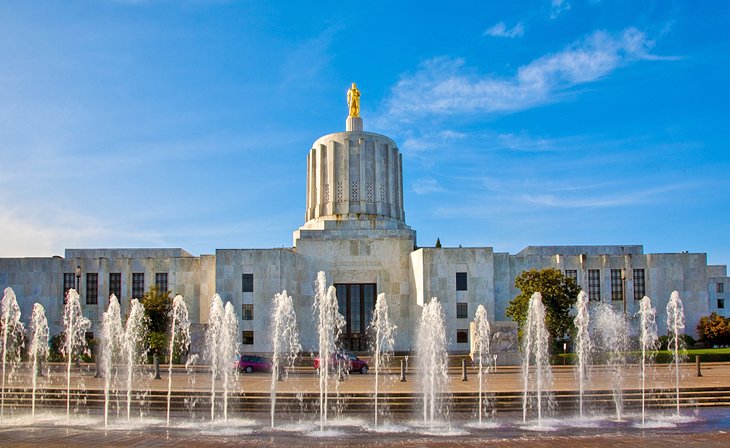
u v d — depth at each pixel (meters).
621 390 35.69
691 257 71.38
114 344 55.91
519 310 59.91
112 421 31.06
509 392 34.88
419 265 69.88
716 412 32.59
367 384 41.41
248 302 67.38
